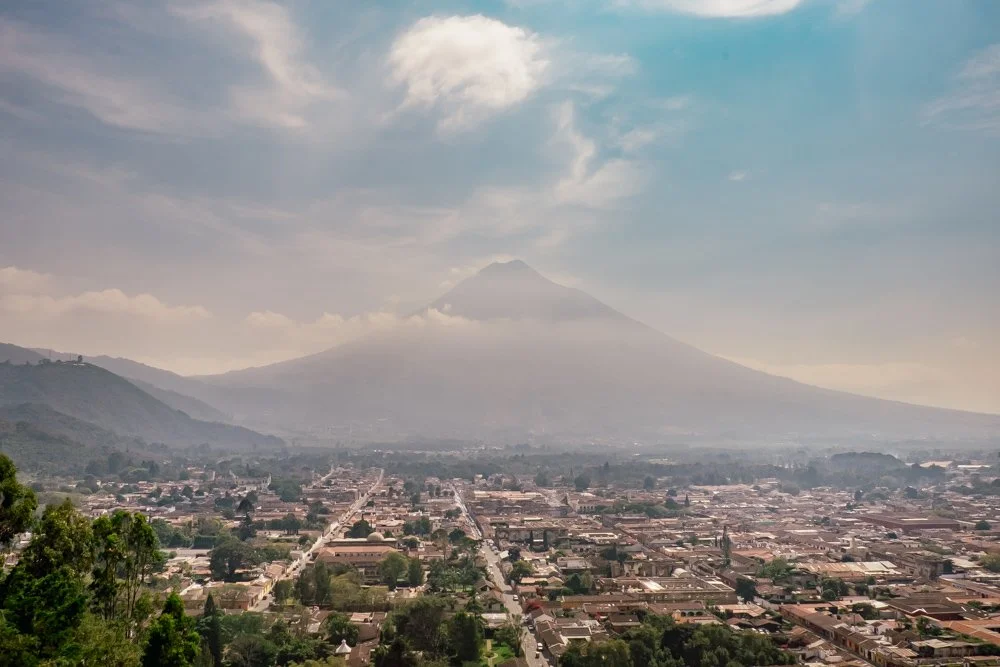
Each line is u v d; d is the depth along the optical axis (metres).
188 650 150.12
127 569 166.88
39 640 136.25
